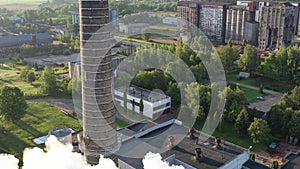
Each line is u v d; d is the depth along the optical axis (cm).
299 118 7625
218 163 5419
